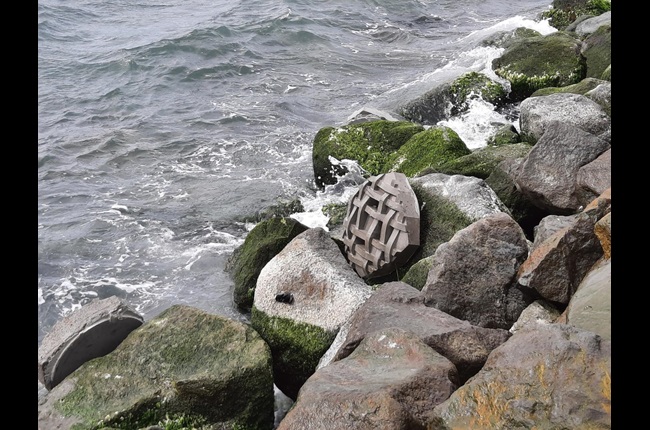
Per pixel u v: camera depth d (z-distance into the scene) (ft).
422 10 51.21
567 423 13.76
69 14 52.65
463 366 16.31
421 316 17.13
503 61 28.76
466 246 18.20
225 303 21.36
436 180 21.04
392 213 20.21
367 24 47.47
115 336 18.06
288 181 26.55
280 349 18.42
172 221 24.72
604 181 19.12
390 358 15.88
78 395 17.04
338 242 21.07
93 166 28.12
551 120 22.48
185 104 34.32
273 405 17.40
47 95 36.55
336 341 17.79
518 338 14.74
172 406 16.87
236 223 24.57
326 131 26.11
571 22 36.42
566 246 17.26
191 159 28.40
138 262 23.02
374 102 32.42
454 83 28.25
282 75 37.76
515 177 20.27
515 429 14.01
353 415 14.74
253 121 31.71
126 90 36.78
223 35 43.14
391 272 20.39
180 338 17.76
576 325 15.24
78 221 24.73
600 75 27.27
